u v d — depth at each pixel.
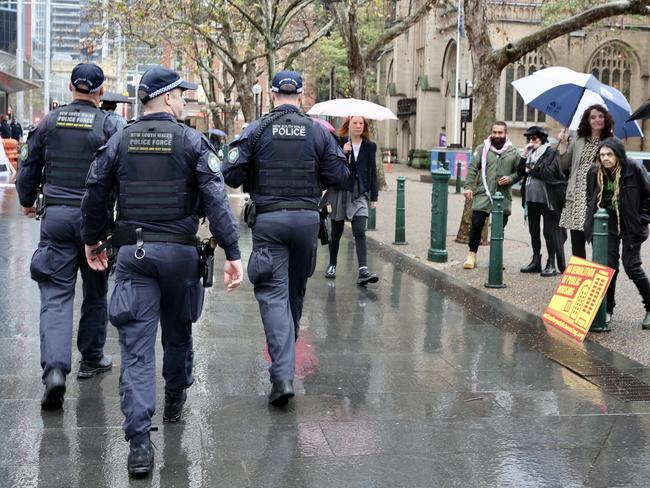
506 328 7.63
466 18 12.87
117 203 4.53
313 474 4.29
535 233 10.60
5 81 35.53
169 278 4.45
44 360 5.15
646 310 7.75
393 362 6.46
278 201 5.46
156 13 29.03
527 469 4.41
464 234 13.48
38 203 5.47
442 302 8.79
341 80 52.88
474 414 5.27
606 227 7.47
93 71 5.44
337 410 5.30
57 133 5.32
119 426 4.92
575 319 7.44
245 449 4.61
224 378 5.93
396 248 13.28
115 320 4.40
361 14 30.16
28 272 10.04
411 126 56.12
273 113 5.50
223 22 30.06
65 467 4.32
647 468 4.44
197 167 4.43
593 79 9.71
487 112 12.99
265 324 5.43
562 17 26.73
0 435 4.74
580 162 8.38
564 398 5.61
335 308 8.45
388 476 4.29
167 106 4.53
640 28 46.19
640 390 5.80
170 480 4.18
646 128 47.41
